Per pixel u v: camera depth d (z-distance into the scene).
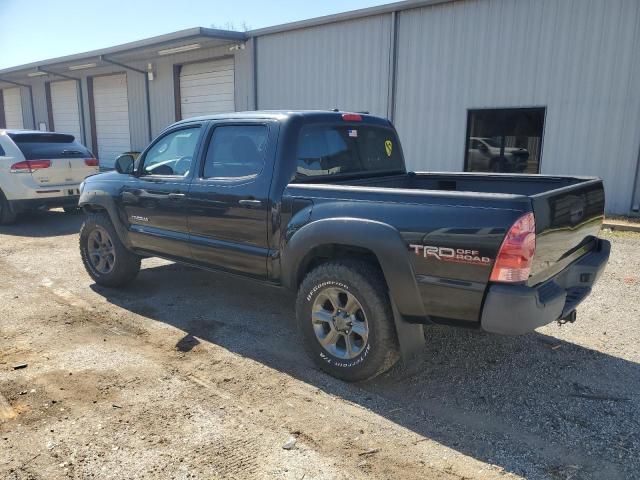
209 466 2.77
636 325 4.75
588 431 3.12
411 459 2.85
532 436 3.07
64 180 9.89
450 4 10.98
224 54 15.64
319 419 3.23
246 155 4.32
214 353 4.18
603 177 9.77
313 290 3.76
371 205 3.47
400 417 3.27
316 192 3.79
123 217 5.46
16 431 3.07
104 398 3.45
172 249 5.00
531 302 2.95
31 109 24.33
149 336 4.52
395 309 3.41
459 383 3.70
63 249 7.96
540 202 3.03
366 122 4.87
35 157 9.55
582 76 9.71
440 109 11.48
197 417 3.23
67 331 4.62
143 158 5.33
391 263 3.33
